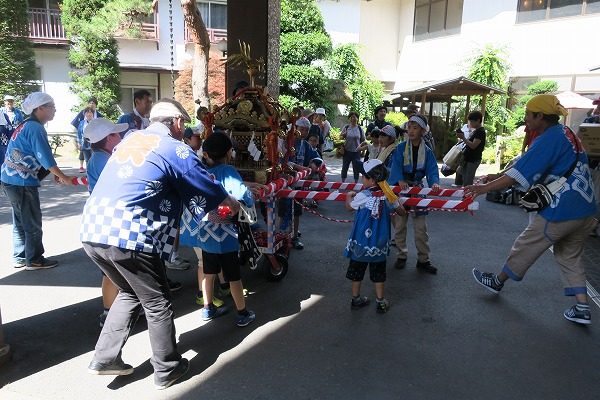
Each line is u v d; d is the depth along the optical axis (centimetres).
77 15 1503
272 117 445
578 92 1445
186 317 384
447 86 1420
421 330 365
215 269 366
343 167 983
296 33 1736
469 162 817
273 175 449
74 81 1545
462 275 486
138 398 277
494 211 800
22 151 445
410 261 529
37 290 427
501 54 1612
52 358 318
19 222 476
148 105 473
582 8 1412
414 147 486
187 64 1700
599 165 643
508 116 1616
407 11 2188
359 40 2169
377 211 372
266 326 369
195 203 289
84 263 500
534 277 481
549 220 371
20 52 1368
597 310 405
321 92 1728
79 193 883
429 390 288
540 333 362
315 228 662
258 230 458
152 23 1794
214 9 1880
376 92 1952
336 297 426
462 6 1830
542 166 359
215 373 304
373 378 300
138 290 278
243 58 496
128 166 270
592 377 304
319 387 290
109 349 290
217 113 470
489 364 318
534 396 283
